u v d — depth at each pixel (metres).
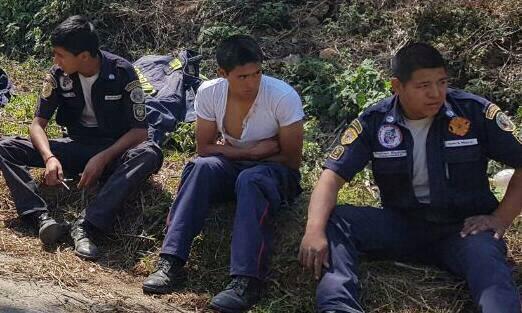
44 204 4.05
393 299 3.42
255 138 3.80
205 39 6.20
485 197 3.41
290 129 3.73
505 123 3.32
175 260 3.58
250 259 3.39
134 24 6.55
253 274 3.39
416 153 3.38
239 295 3.37
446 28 5.65
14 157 4.09
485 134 3.34
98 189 4.25
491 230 3.30
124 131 4.21
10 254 3.78
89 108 4.17
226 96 3.76
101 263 3.83
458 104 3.37
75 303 3.39
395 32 5.80
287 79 5.51
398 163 3.38
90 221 3.88
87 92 4.10
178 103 5.02
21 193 4.02
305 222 3.75
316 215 3.35
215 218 3.90
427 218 3.43
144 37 6.52
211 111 3.81
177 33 6.43
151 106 4.90
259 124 3.76
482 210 3.41
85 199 4.22
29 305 3.29
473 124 3.34
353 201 4.21
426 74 3.20
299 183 3.95
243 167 3.76
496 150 3.33
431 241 3.46
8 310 3.20
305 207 3.86
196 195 3.60
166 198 4.17
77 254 3.82
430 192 3.38
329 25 6.05
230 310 3.35
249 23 6.34
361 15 6.03
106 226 3.89
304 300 3.47
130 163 3.95
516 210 3.33
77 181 4.33
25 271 3.61
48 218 3.97
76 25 3.92
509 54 5.34
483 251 3.19
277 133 3.80
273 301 3.45
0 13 7.04
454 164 3.34
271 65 5.75
